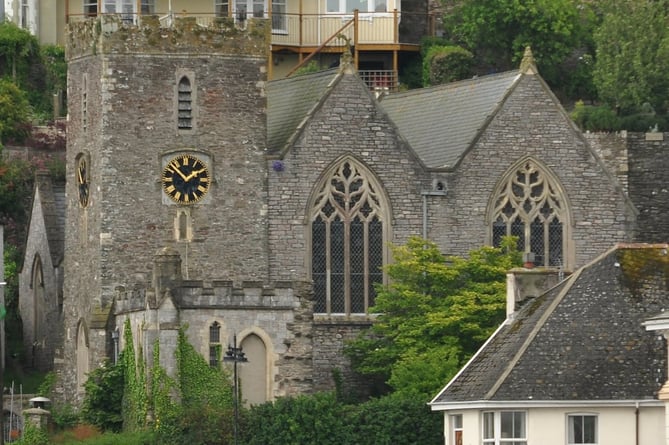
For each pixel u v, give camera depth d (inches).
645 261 7726.4
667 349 7406.5
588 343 7549.2
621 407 7411.4
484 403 7504.9
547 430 7445.9
